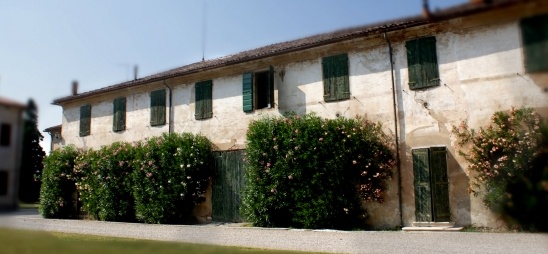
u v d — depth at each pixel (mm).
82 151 18781
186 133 15586
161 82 17281
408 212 11414
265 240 9766
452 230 10234
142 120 17859
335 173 11648
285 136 12367
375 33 12141
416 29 11773
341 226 11828
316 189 11844
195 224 14195
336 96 13023
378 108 12289
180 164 14477
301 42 14914
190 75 16312
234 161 14695
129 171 15875
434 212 10891
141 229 12664
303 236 10180
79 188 17391
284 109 14039
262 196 12391
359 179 11836
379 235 9977
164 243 5168
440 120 11281
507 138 9406
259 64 14711
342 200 11578
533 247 7605
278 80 14312
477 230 10086
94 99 20016
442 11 8617
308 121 12422
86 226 13773
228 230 11758
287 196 12172
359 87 12695
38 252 2463
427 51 11625
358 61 12828
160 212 14500
